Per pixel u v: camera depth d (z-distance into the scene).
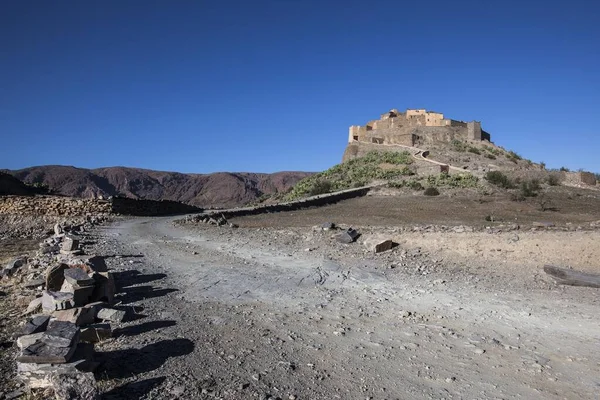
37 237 23.02
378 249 13.73
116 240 17.55
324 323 7.25
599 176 60.66
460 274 10.93
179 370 5.29
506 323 7.26
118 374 5.15
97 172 179.25
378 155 77.06
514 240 13.07
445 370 5.45
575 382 5.13
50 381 4.52
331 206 41.72
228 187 185.12
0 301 8.38
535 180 51.22
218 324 7.11
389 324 7.22
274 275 10.91
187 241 17.19
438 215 34.22
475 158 75.81
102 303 7.60
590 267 11.09
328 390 4.90
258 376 5.18
